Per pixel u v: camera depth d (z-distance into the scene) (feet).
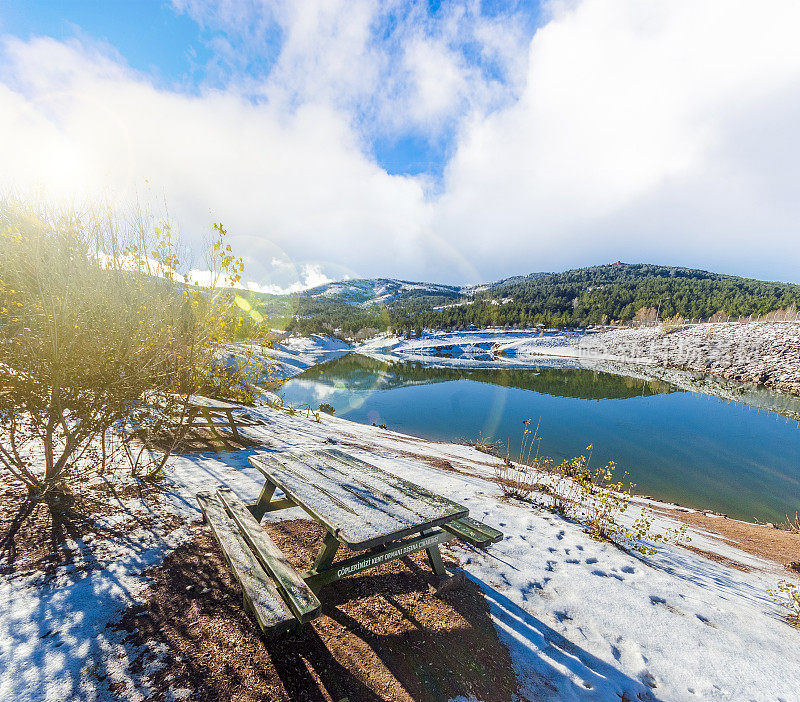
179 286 14.52
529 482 26.68
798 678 9.19
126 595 7.90
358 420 86.33
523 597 10.57
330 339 334.65
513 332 385.70
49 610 7.20
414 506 8.79
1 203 11.40
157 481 14.05
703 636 10.25
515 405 106.83
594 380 163.02
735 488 49.39
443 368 213.87
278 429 30.14
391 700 6.55
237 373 22.63
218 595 8.27
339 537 7.01
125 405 13.16
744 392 134.21
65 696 5.55
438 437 71.10
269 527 12.08
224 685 6.17
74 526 10.21
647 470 55.01
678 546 19.84
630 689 8.02
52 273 11.44
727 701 8.04
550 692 7.55
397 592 9.66
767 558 22.18
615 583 12.31
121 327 12.84
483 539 9.06
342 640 7.73
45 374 11.54
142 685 5.91
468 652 8.05
